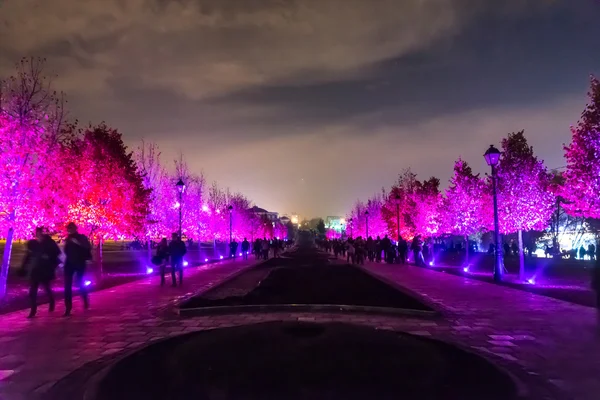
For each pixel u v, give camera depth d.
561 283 19.33
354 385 4.48
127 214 22.62
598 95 16.39
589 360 7.35
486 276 23.11
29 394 5.89
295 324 6.32
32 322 10.73
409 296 14.70
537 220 22.11
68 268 11.73
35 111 16.11
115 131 23.06
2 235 16.14
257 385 4.50
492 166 20.14
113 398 4.75
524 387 5.23
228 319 11.17
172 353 5.55
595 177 16.25
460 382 4.87
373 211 75.44
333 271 26.64
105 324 10.48
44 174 16.38
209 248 72.00
